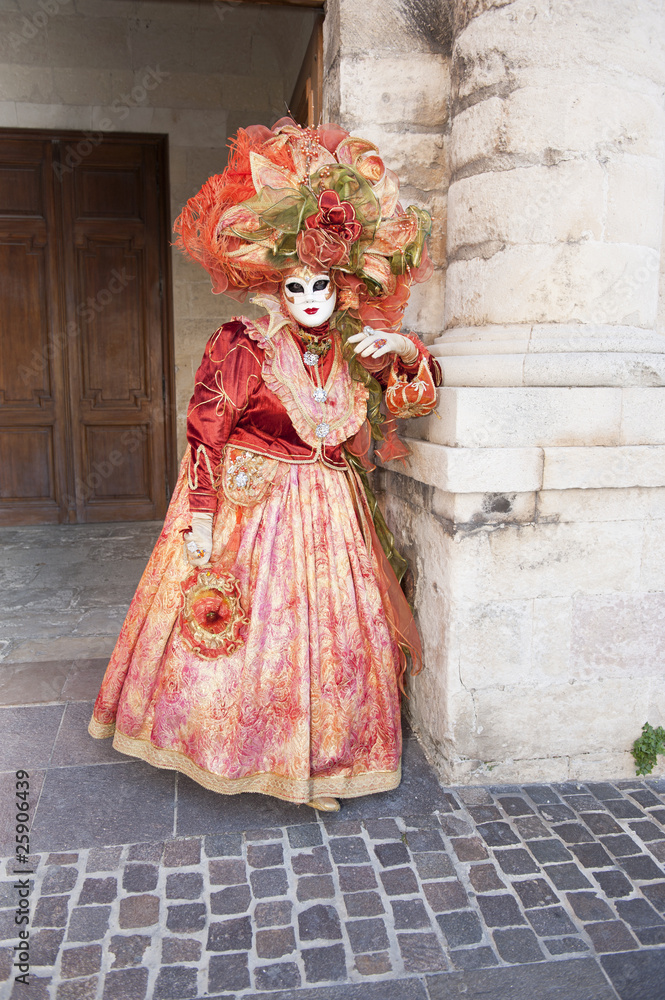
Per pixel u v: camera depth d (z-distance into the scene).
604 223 2.11
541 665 2.19
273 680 2.00
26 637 3.47
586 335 2.13
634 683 2.25
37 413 5.92
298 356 2.05
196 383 2.02
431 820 2.06
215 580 1.94
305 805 2.13
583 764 2.28
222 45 5.39
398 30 2.54
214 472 2.00
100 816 2.06
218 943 1.61
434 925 1.67
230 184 1.94
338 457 2.13
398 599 2.26
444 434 2.11
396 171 2.62
